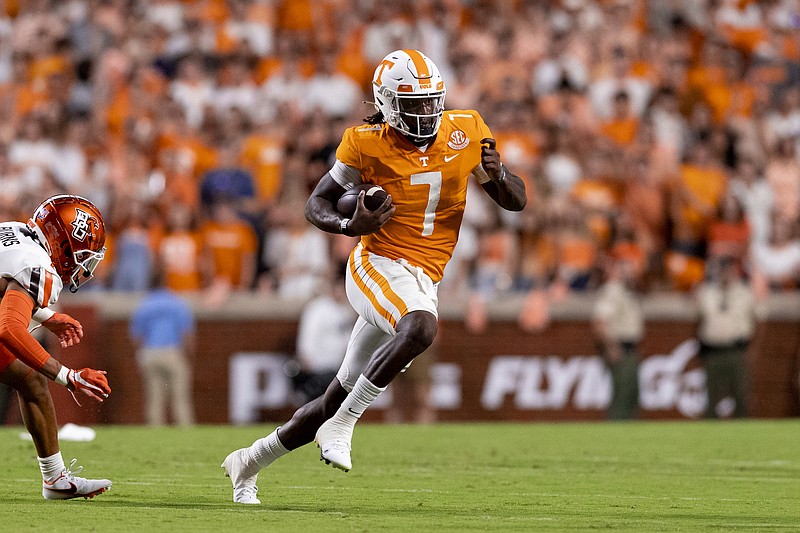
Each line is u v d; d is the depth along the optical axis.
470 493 21.89
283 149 51.34
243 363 44.53
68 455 28.17
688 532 16.72
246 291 47.34
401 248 19.86
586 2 63.22
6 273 18.30
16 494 20.47
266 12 59.69
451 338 46.31
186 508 18.89
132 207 46.28
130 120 53.31
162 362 42.84
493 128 54.34
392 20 58.81
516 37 60.00
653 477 25.27
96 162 51.91
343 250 44.81
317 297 44.06
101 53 57.34
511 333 46.78
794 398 49.03
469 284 48.62
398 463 27.77
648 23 64.25
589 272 49.09
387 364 18.53
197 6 59.16
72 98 55.41
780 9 66.62
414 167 19.72
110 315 43.50
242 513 18.31
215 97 55.00
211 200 48.25
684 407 47.72
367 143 19.75
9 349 18.02
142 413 43.56
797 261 52.81
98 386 18.30
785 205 55.16
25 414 19.34
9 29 59.38
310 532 16.23
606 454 30.66
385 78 19.47
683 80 60.41
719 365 46.16
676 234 52.41
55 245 19.11
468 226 49.06
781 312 48.97
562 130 54.72
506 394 46.66
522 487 23.05
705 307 46.09
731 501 20.94
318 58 57.38
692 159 53.88
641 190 53.19
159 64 56.41
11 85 56.47
